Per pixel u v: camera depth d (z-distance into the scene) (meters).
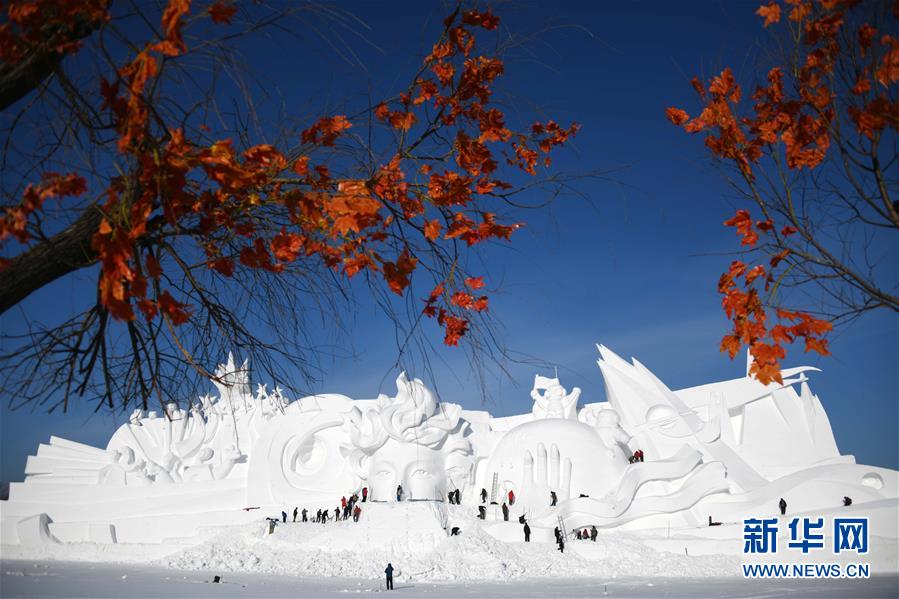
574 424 39.75
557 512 35.44
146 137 3.86
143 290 3.93
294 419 45.25
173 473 48.88
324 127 4.95
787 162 5.20
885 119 4.64
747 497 35.94
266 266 5.19
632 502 35.94
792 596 19.75
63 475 50.56
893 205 4.84
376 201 4.42
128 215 3.90
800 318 5.06
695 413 41.25
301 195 4.58
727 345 5.24
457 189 5.38
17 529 42.59
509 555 30.88
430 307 5.36
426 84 5.34
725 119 5.27
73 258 4.04
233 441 49.19
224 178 4.07
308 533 35.22
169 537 42.47
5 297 3.94
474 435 43.25
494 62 5.32
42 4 3.71
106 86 3.91
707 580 26.31
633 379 44.12
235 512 42.69
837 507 32.69
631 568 29.59
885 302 4.81
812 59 5.02
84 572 29.84
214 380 5.12
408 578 28.02
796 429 42.38
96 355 4.62
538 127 5.63
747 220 5.29
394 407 40.69
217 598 19.70
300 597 20.22
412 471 39.81
